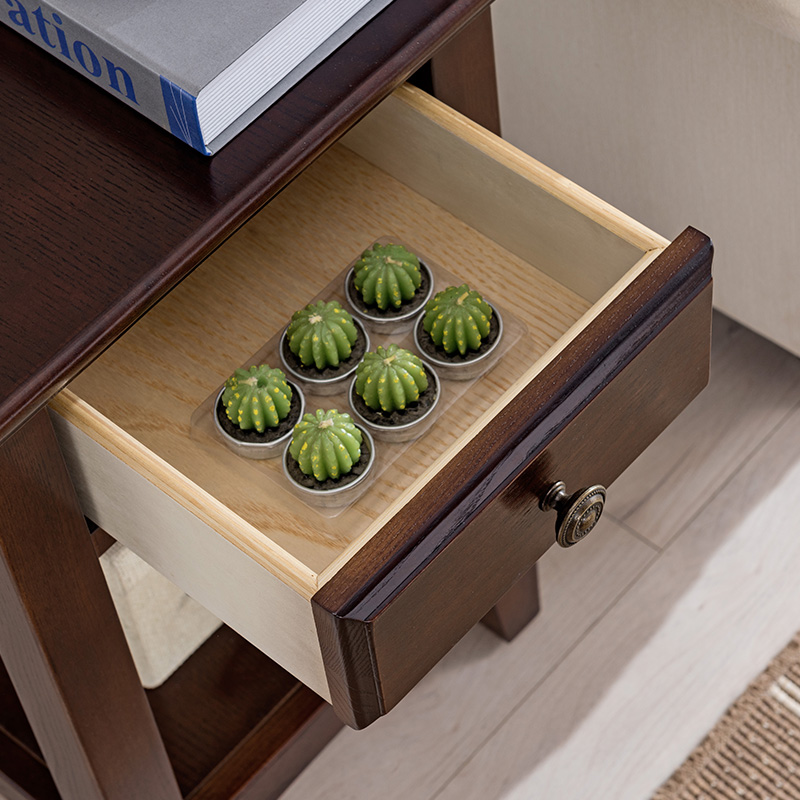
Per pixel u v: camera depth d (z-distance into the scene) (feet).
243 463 2.97
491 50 3.10
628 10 3.98
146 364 3.12
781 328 4.51
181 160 2.56
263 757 3.95
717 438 4.82
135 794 3.52
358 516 2.91
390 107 3.07
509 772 4.20
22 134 2.60
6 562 2.52
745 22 3.67
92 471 2.60
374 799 4.18
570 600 4.51
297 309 3.22
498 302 3.14
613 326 2.56
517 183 2.96
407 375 2.93
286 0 2.57
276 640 2.63
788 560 4.55
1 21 2.76
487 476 2.40
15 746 3.93
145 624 3.75
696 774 4.15
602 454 2.73
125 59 2.51
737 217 4.27
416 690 4.37
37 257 2.43
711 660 4.37
